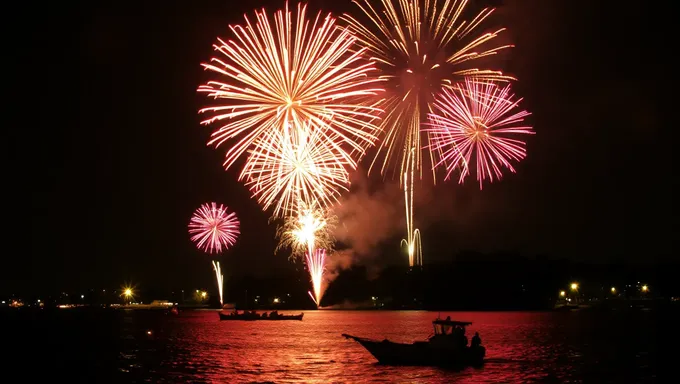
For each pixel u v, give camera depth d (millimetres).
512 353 79000
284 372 64188
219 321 191375
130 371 68188
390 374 59938
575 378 57469
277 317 183500
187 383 58469
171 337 118500
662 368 63906
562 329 126562
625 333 112750
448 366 62344
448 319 64250
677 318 168250
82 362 78562
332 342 103125
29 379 65250
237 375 62906
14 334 135625
